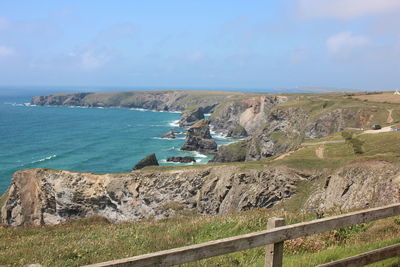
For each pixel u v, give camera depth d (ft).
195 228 59.00
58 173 204.54
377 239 38.06
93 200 200.64
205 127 460.96
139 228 69.41
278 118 447.01
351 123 372.38
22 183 207.51
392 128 276.82
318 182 167.02
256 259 34.88
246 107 654.94
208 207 189.67
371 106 382.63
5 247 65.62
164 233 59.77
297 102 460.55
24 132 544.21
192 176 198.90
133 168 327.26
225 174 193.57
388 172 134.31
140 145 463.83
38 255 51.75
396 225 44.29
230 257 36.06
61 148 426.92
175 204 194.29
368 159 153.48
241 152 437.99
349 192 140.87
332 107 406.82
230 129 612.70
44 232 86.22
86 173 206.49
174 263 17.90
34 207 205.36
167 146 465.06
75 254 49.78
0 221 209.26
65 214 203.10
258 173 183.73
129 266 16.60
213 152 439.22
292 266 29.14
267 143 434.30
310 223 22.31
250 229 54.44
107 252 50.16
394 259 28.94
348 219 23.97
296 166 180.34
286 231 21.38
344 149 222.28
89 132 563.07
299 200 164.55
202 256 18.69
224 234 54.19
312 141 274.57
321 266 23.34
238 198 181.06
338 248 34.06
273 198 173.17
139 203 197.98
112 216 199.41
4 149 411.34
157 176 201.05
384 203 113.09
